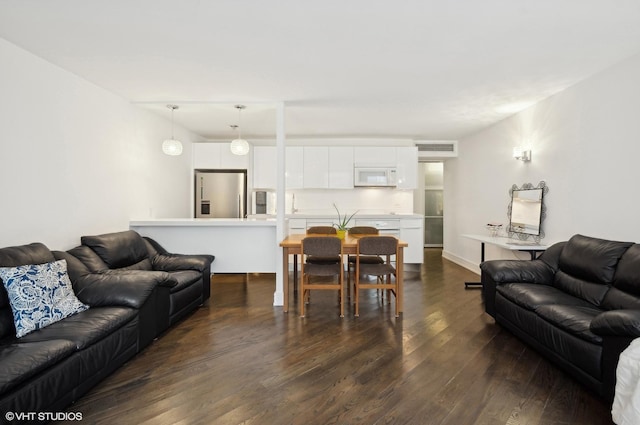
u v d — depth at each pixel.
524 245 3.65
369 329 3.07
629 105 2.71
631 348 1.67
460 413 1.84
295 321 3.28
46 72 2.77
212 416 1.81
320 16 2.08
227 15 2.07
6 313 2.05
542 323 2.45
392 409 1.88
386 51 2.57
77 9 2.01
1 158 2.41
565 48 2.52
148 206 4.37
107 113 3.55
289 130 5.47
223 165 5.64
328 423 1.76
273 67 2.88
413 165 5.89
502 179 4.71
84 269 2.74
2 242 2.43
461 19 2.11
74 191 3.11
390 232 5.62
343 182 5.88
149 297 2.63
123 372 2.28
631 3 1.93
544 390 2.07
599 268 2.55
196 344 2.74
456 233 6.36
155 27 2.22
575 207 3.32
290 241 3.68
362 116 4.57
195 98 3.79
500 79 3.17
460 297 4.11
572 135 3.35
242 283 4.83
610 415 1.82
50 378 1.69
